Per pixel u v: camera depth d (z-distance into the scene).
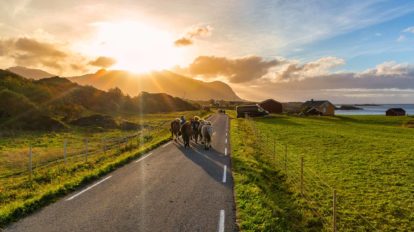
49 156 25.83
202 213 10.70
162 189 13.80
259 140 33.28
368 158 25.22
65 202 12.14
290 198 13.88
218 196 12.65
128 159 21.47
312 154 27.17
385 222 11.69
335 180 17.89
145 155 23.53
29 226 9.80
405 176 19.02
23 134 46.69
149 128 53.88
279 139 38.12
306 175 18.56
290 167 20.69
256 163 19.77
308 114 112.19
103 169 17.56
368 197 14.69
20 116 60.38
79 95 105.00
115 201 12.15
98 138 41.78
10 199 12.95
